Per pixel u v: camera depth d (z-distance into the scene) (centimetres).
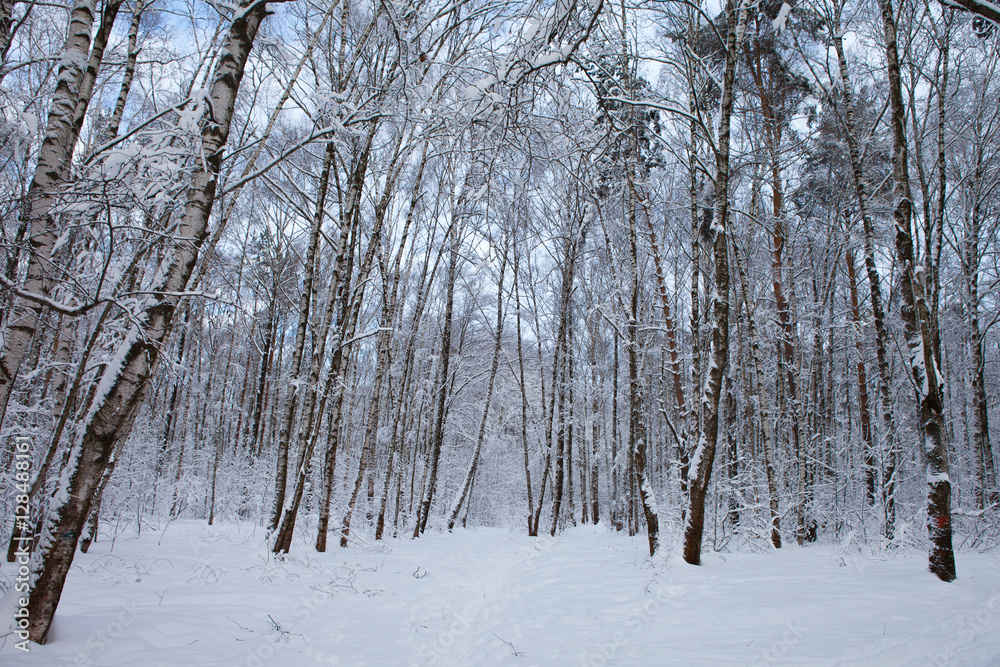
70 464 399
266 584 699
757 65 1272
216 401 2183
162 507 1689
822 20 1148
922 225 1118
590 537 1773
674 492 1162
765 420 1095
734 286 1298
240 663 407
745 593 573
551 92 701
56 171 466
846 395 1639
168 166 459
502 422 2806
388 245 1542
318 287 1559
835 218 1327
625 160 1034
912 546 915
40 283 468
